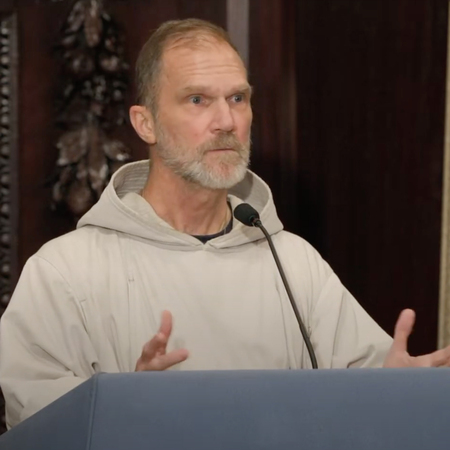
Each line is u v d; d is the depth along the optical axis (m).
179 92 8.47
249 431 4.88
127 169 9.20
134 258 8.69
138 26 12.45
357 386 5.01
